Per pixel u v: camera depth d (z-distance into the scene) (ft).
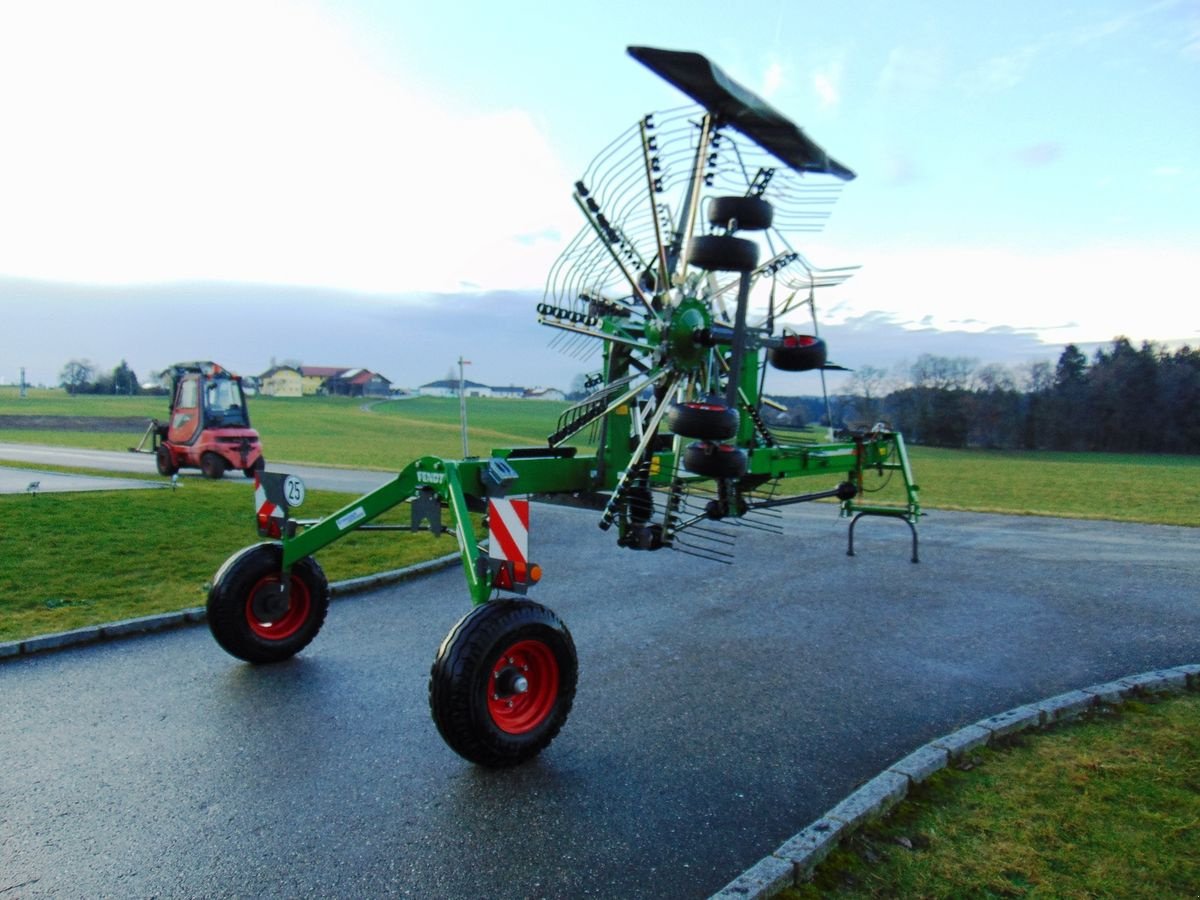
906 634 21.39
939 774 12.43
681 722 15.14
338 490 53.01
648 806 11.84
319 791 12.17
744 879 9.40
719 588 26.61
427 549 31.17
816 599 25.25
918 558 32.14
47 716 14.88
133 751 13.47
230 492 45.65
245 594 17.29
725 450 14.01
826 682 17.48
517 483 16.02
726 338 16.51
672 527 16.39
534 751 13.15
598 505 17.67
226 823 11.21
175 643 19.27
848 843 10.43
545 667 13.60
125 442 109.50
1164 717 14.92
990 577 28.73
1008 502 62.80
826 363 19.36
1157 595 26.13
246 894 9.59
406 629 21.07
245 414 61.62
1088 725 14.52
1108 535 38.96
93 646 18.94
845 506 32.35
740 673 18.06
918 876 9.65
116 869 10.06
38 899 9.43
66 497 40.06
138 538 30.68
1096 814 11.10
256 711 15.25
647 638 20.77
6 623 19.72
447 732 12.33
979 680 17.74
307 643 18.60
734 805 11.89
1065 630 21.91
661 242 15.61
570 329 15.84
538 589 26.21
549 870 10.14
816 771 13.07
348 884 9.80
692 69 12.53
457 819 11.39
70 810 11.51
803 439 22.97
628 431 17.78
